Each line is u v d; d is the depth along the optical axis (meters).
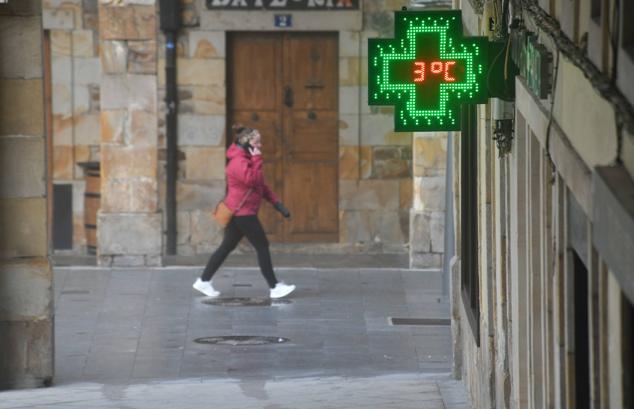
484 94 21.28
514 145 20.14
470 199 27.25
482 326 24.95
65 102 46.62
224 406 27.05
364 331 34.84
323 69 46.97
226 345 33.31
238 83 47.03
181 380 29.92
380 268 43.44
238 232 38.59
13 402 27.69
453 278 29.84
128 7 42.31
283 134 47.22
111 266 43.06
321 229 47.44
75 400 27.83
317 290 39.81
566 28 15.84
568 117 15.30
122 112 42.72
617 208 11.81
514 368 20.23
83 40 46.50
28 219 28.98
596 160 13.46
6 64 28.53
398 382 29.25
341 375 30.36
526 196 19.09
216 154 46.75
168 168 46.56
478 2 23.44
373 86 21.39
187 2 46.28
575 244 15.40
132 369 31.05
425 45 21.31
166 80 46.38
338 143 47.09
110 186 42.94
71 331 34.75
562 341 16.20
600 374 13.57
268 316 36.47
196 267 43.34
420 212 42.84
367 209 47.03
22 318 29.09
